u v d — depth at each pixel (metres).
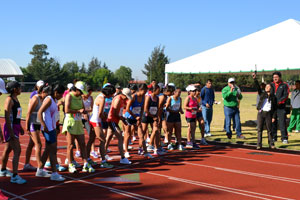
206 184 5.32
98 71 122.31
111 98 7.66
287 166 6.73
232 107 10.33
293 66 9.80
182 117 17.55
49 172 6.04
